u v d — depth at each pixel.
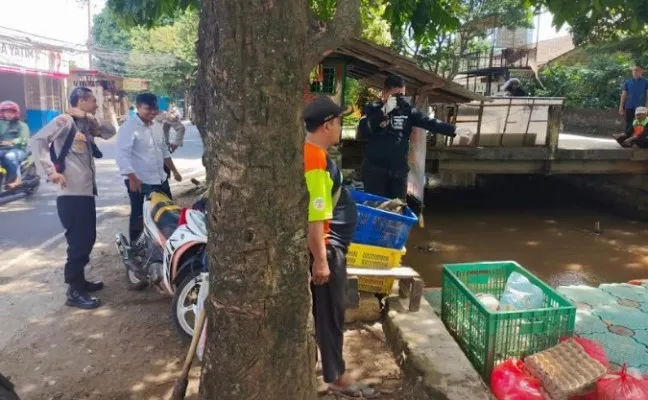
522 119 10.67
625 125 12.22
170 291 4.11
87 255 4.58
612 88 18.00
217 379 2.26
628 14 5.45
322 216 2.80
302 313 2.28
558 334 3.54
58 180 4.29
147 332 4.09
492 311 3.47
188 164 14.38
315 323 3.08
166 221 4.47
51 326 4.18
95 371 3.54
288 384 2.30
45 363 3.62
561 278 7.45
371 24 12.85
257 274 2.12
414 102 7.73
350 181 7.26
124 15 6.74
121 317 4.36
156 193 5.00
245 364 2.21
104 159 14.79
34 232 7.11
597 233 9.94
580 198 13.19
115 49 38.22
